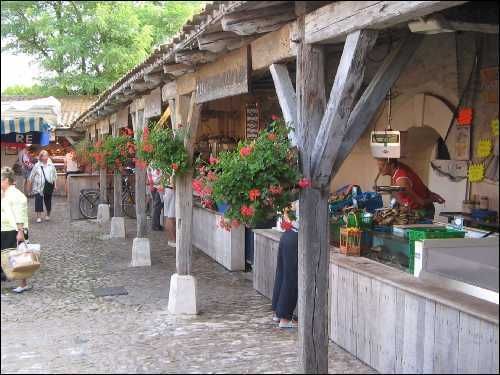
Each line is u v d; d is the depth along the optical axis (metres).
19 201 7.25
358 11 3.33
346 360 4.93
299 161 4.02
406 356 4.27
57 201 19.38
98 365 4.71
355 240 5.51
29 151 15.49
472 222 5.50
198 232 10.77
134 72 7.10
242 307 6.72
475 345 3.57
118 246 11.02
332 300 5.41
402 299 4.31
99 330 5.75
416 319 4.16
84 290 7.50
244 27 4.02
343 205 6.29
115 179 12.21
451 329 3.79
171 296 6.46
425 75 6.44
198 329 5.81
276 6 4.07
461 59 5.88
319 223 4.01
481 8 3.64
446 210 6.65
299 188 4.00
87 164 15.18
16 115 7.16
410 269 4.69
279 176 3.92
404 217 5.52
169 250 10.51
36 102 7.35
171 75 6.48
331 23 3.62
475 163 5.80
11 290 7.36
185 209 6.44
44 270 8.75
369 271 4.80
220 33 4.65
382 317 4.57
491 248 4.01
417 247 4.57
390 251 5.15
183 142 6.41
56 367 4.66
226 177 3.95
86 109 12.24
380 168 6.56
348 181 8.33
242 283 8.00
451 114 6.06
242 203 3.96
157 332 5.70
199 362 4.80
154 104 7.93
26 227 7.39
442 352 3.88
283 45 4.21
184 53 5.36
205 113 11.31
